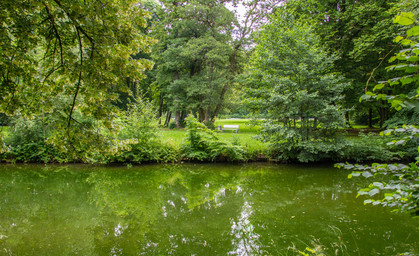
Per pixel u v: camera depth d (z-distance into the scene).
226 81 19.48
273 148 10.52
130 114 10.37
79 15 3.55
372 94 1.51
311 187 7.40
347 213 5.27
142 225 4.80
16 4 3.46
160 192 7.00
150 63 4.41
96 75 3.97
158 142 10.55
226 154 10.57
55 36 4.14
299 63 9.85
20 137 10.00
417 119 10.81
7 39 3.71
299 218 5.05
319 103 9.45
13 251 3.76
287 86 9.66
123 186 7.54
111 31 3.73
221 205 5.98
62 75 4.30
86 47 4.42
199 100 21.28
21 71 4.09
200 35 20.67
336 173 9.00
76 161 10.13
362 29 14.18
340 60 14.73
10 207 5.77
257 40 15.83
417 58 1.39
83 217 5.19
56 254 3.68
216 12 19.69
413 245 3.84
